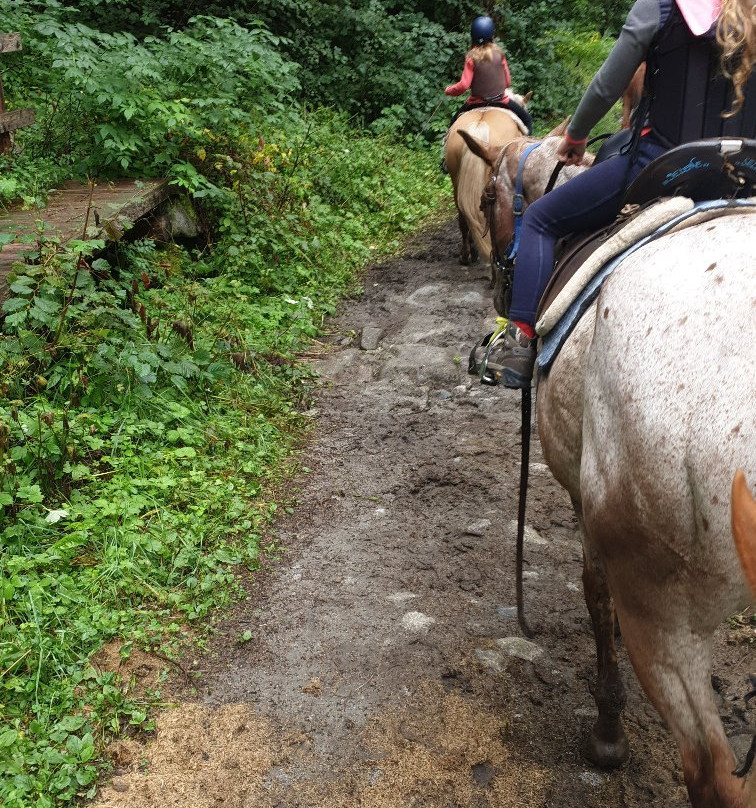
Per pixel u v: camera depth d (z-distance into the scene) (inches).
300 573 166.7
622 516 82.4
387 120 502.6
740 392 72.5
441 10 616.7
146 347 211.8
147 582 157.2
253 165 325.4
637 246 96.1
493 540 177.9
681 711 81.7
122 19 465.7
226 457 200.1
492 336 147.0
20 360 185.0
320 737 126.8
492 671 139.4
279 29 522.6
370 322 300.4
